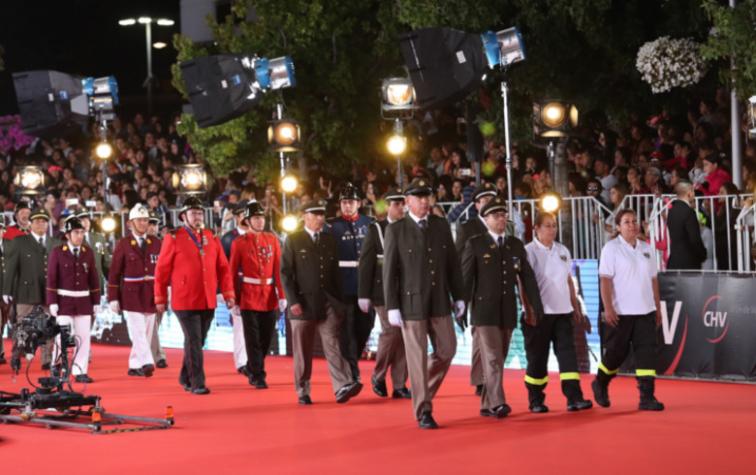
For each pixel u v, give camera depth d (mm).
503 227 11922
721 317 14422
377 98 23781
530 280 11922
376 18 23828
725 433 10633
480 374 13445
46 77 21188
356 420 11953
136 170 27219
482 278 11797
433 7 19234
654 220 15852
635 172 17469
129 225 17219
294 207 22250
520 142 20281
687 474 8867
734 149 17469
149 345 17047
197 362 14688
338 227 14711
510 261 11859
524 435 10695
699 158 17719
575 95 19859
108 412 13094
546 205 15609
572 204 17141
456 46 16297
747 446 9961
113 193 27125
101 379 16625
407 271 11422
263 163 23609
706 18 18500
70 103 21266
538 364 12094
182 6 31703
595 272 15328
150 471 9516
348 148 23594
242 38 23453
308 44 23281
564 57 19547
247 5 23828
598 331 15305
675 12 19000
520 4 19391
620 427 11039
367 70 23875
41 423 11961
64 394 12195
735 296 14336
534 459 9555
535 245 12219
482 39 16094
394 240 11453
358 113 23828
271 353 19641
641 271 12164
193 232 14977
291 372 17031
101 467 9750
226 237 17141
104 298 22453
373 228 13180
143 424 11969
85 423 11852
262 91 19031
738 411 11977
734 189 15852
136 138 29391
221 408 13234
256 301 15156
